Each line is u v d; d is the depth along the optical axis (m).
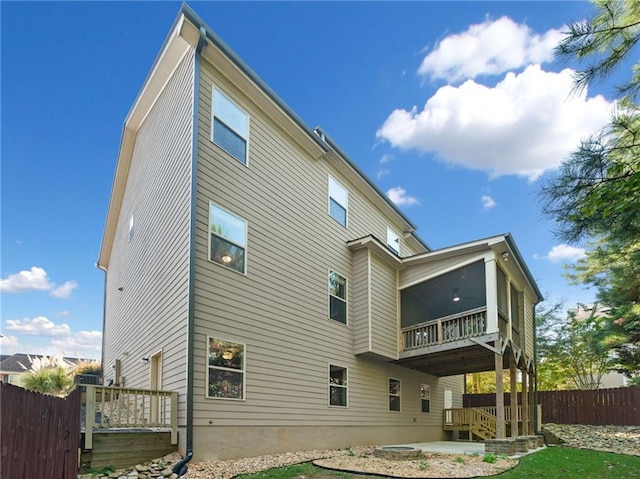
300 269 10.66
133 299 11.69
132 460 6.68
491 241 11.41
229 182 9.02
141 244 11.39
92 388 6.38
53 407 4.54
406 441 13.99
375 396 12.80
